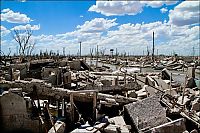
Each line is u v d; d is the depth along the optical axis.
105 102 20.02
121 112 19.25
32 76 33.91
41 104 19.22
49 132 14.15
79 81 34.59
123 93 27.64
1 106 15.16
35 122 15.41
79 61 59.69
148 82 31.56
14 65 38.69
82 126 15.94
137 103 16.39
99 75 44.69
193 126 16.02
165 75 37.53
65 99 18.02
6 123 15.26
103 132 15.07
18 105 15.30
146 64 91.12
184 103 21.45
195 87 33.19
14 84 17.55
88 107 19.45
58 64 51.84
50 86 17.56
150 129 14.12
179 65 80.31
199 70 64.38
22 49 65.62
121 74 45.44
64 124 15.66
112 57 147.38
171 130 14.04
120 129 15.12
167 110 16.94
